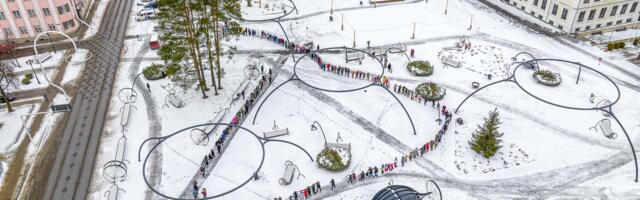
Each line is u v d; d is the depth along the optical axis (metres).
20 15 68.94
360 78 58.91
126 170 43.69
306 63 63.09
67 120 51.81
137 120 51.34
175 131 49.50
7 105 53.53
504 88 56.62
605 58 62.81
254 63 61.31
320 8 81.69
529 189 41.41
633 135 47.78
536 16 75.94
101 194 41.41
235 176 43.25
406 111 48.44
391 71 60.44
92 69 62.66
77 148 47.28
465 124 50.00
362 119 51.03
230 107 53.53
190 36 49.75
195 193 40.56
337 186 41.88
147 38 71.50
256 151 46.41
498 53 64.94
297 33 72.56
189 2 46.31
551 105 53.06
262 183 42.31
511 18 76.31
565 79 58.34
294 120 51.12
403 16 77.88
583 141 47.25
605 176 42.56
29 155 46.38
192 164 44.81
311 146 46.91
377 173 43.16
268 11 80.81
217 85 58.09
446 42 68.69
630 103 53.22
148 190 41.72
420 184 41.91
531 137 48.03
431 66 60.34
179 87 57.41
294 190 41.47
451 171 43.53
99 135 49.16
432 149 46.03
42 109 53.81
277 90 56.72
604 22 70.75
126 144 47.50
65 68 62.97
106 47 68.81
